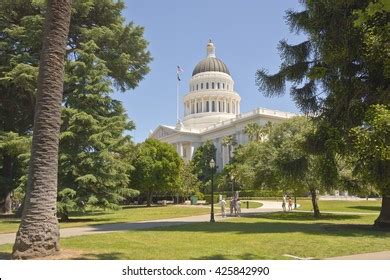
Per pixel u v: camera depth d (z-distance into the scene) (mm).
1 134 34062
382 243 14742
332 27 19906
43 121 11258
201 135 126000
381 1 8672
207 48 146625
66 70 32938
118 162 31750
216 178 92875
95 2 36438
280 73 24188
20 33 34281
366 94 20516
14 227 24297
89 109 31734
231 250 12852
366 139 18016
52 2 11797
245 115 107938
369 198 70125
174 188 72812
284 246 13938
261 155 37562
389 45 17969
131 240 15703
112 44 38250
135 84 41438
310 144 22297
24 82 31859
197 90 137750
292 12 23094
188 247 13492
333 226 22766
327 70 21781
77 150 30703
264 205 57406
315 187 32969
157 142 71875
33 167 11047
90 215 38312
